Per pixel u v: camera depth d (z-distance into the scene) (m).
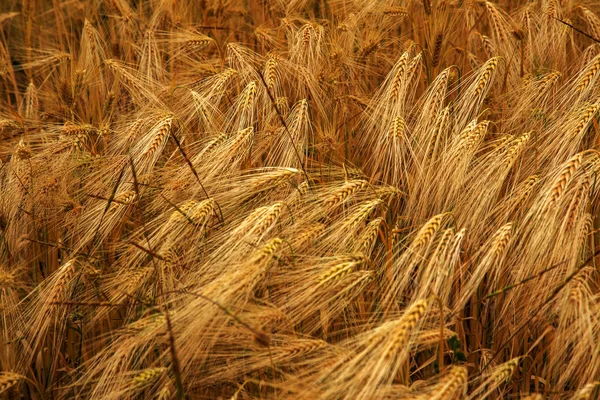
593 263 1.75
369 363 1.53
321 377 1.55
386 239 1.79
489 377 1.64
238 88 2.00
